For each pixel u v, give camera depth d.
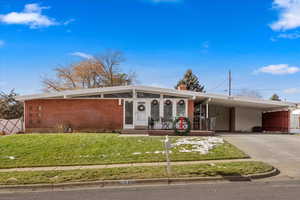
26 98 20.02
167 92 20.27
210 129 21.91
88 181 7.98
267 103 21.27
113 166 9.95
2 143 13.67
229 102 23.34
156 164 10.16
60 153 11.90
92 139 14.66
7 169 9.79
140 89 20.19
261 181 8.11
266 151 12.95
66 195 6.93
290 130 25.59
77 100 20.41
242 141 15.87
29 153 11.91
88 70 45.25
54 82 44.75
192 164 9.98
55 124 20.19
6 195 7.07
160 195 6.71
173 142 14.28
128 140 14.55
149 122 19.70
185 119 18.09
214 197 6.43
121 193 6.98
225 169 9.05
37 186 7.72
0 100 32.12
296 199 6.19
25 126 20.19
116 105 20.47
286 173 9.13
